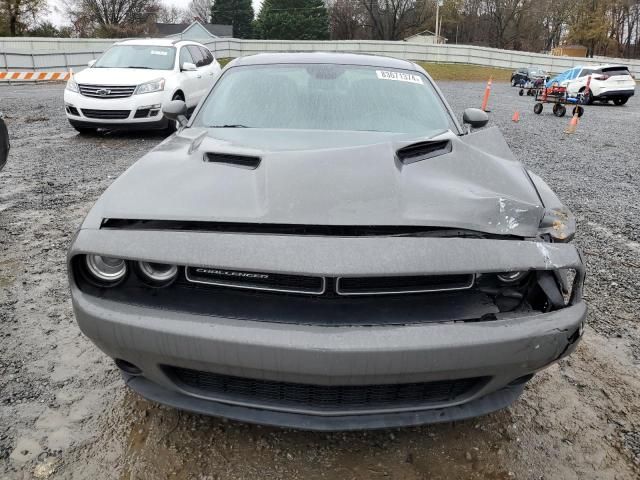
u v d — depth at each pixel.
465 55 35.69
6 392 2.28
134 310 1.72
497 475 1.93
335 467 1.94
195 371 1.82
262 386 1.78
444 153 2.35
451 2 69.25
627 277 3.70
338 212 1.78
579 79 20.97
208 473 1.89
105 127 8.57
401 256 1.66
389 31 68.19
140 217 1.82
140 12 62.34
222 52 30.72
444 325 1.66
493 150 2.59
